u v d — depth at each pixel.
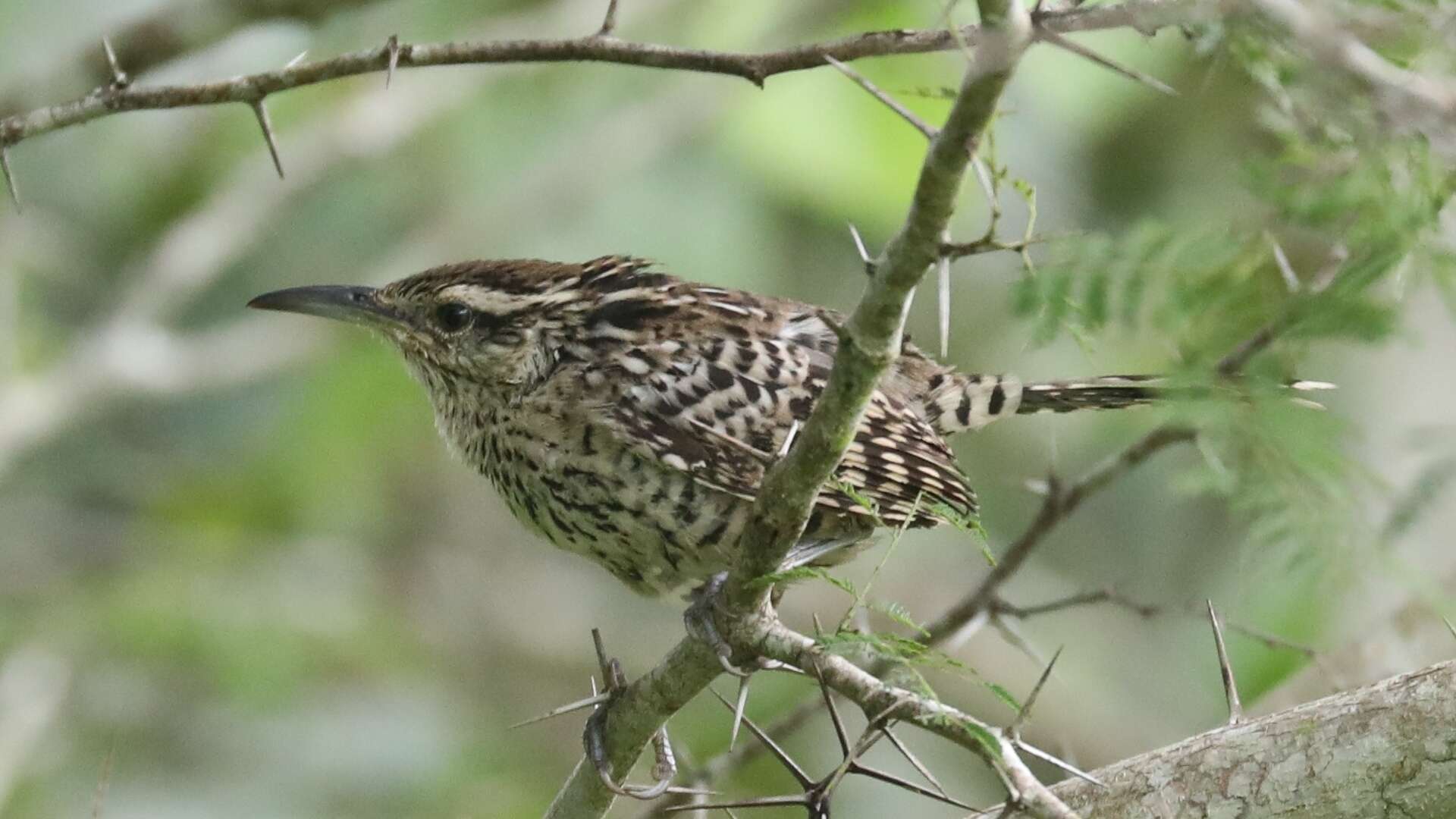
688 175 13.38
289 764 12.31
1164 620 13.09
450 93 13.87
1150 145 12.13
